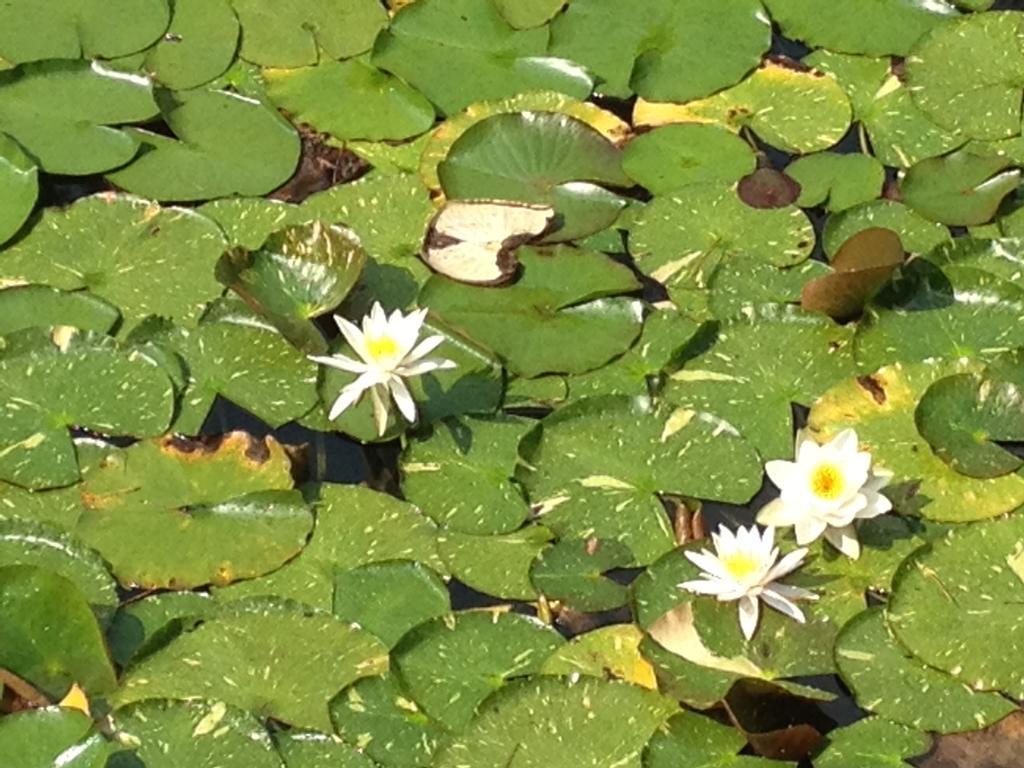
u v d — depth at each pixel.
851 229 2.80
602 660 2.19
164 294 2.71
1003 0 3.23
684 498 2.42
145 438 2.47
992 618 2.22
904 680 2.17
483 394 2.56
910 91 3.04
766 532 2.22
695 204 2.85
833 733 2.13
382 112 3.03
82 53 3.10
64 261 2.75
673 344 2.64
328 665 2.19
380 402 2.44
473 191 2.88
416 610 2.27
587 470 2.45
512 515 2.40
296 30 3.17
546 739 2.10
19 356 2.54
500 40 3.15
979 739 2.12
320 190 2.91
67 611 2.17
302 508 2.38
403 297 2.72
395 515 2.40
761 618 2.25
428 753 2.08
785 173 2.91
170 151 2.94
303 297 2.66
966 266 2.70
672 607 2.25
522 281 2.72
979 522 2.34
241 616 2.24
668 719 2.11
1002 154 2.92
